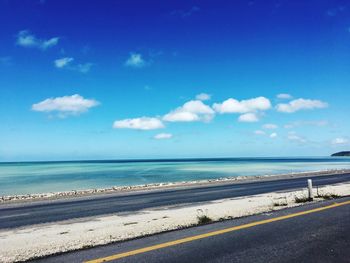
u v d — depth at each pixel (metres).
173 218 11.46
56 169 108.19
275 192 21.53
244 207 13.59
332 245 7.16
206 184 32.47
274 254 6.54
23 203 20.56
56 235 9.42
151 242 7.64
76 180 52.22
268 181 34.16
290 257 6.34
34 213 15.44
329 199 15.25
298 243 7.34
